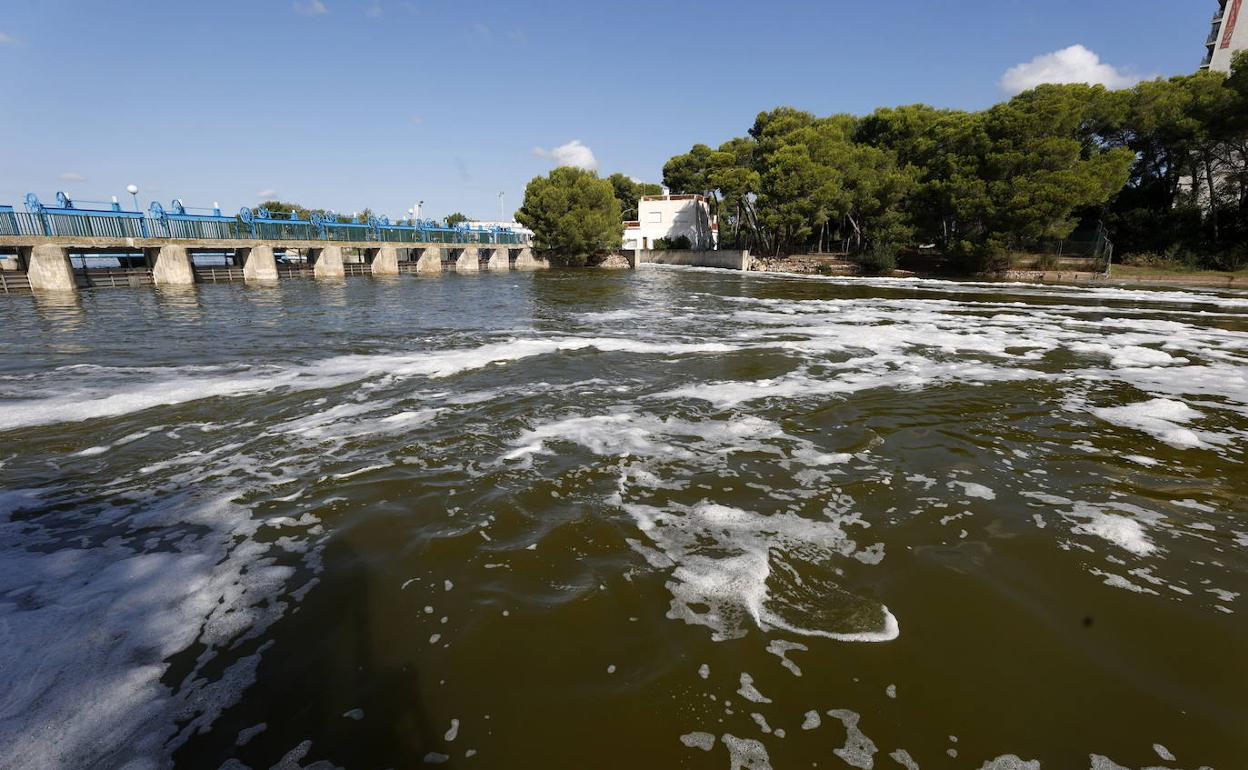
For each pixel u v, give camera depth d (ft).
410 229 138.41
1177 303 68.69
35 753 7.41
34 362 31.94
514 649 9.50
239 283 100.32
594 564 12.05
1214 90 99.45
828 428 21.15
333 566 11.96
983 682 8.86
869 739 7.79
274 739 7.72
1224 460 18.49
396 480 16.26
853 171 125.80
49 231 75.72
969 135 111.55
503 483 16.03
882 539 13.20
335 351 35.73
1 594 10.96
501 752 7.57
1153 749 7.66
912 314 57.00
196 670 9.00
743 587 11.28
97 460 17.78
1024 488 16.14
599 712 8.23
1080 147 97.96
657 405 24.06
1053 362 33.73
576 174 171.32
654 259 189.06
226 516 14.16
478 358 33.37
